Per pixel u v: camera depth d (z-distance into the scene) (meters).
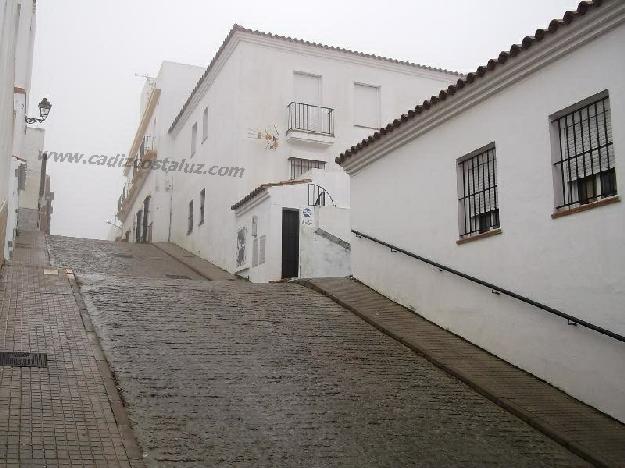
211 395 6.82
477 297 9.87
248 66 20.98
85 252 22.39
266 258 17.02
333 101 22.23
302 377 7.74
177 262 22.50
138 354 7.87
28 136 30.30
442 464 5.76
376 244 13.04
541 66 8.73
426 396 7.60
